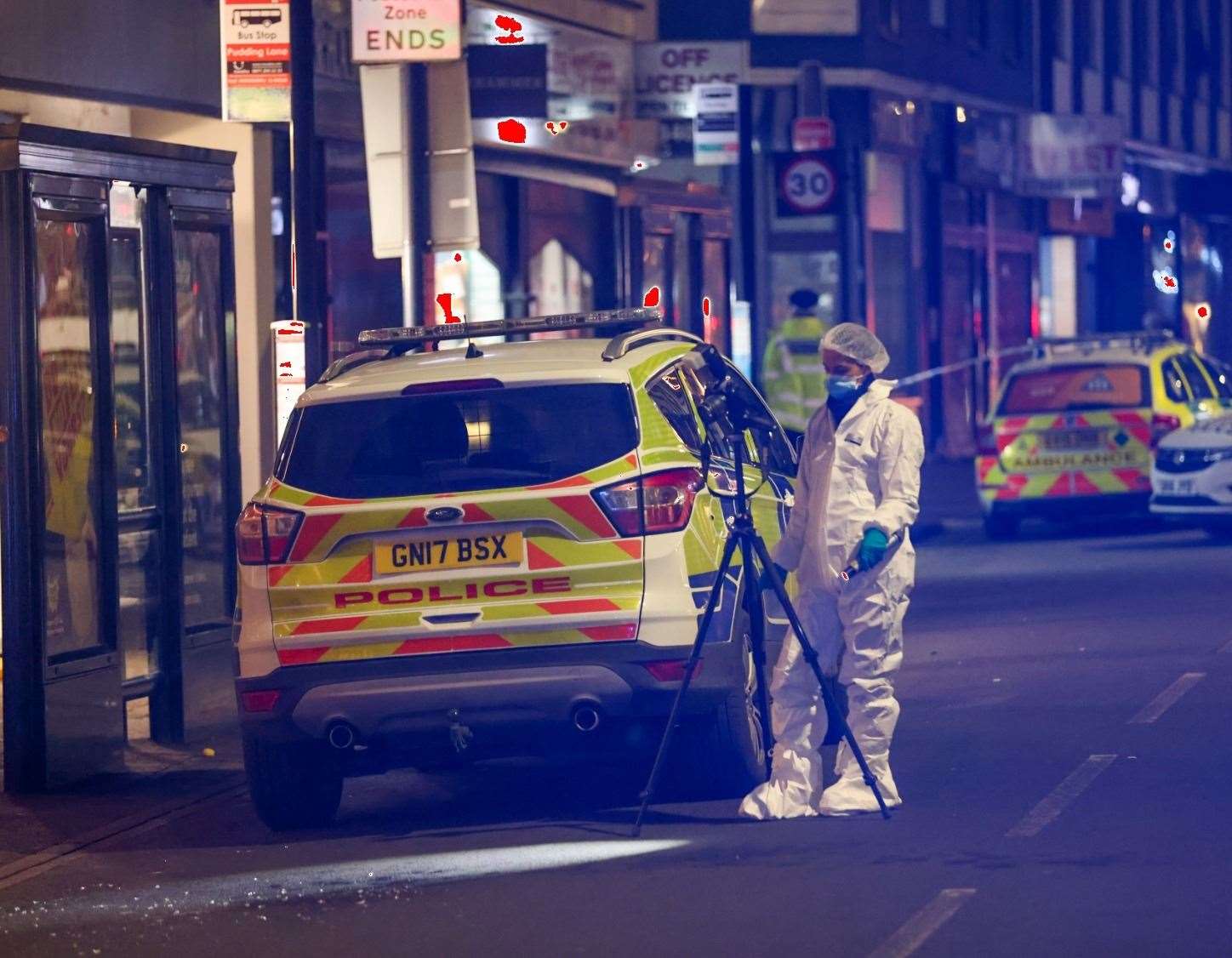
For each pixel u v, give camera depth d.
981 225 147.75
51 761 43.16
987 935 27.05
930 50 133.75
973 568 75.88
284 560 35.38
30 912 32.25
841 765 35.59
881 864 31.41
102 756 44.59
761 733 37.50
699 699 35.12
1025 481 85.62
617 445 35.19
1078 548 81.44
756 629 36.12
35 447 42.97
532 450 35.25
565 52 94.62
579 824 35.88
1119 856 31.00
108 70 62.31
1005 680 49.06
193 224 49.06
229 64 50.91
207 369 50.19
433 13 53.50
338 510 35.16
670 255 109.69
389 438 35.72
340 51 76.38
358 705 35.00
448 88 54.00
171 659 48.22
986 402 148.62
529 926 29.06
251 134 70.00
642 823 35.53
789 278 123.19
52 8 59.78
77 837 38.41
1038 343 88.00
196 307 49.84
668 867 32.09
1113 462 84.62
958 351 143.75
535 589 34.78
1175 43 195.25
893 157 130.38
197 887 33.19
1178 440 80.56
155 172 47.09
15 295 42.66
